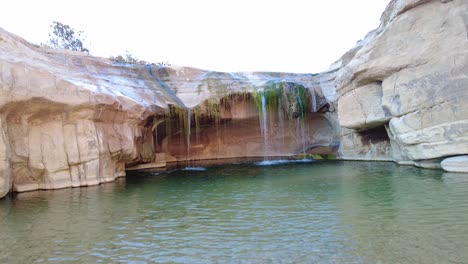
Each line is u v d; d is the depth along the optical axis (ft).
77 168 36.86
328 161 59.11
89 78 44.09
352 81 49.83
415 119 37.99
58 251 16.42
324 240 16.72
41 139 34.78
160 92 59.41
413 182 30.96
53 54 48.26
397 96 40.57
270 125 71.10
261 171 47.47
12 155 32.78
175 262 14.71
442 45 35.83
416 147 38.78
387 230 17.81
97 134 38.75
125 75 56.85
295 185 33.60
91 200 28.66
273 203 25.67
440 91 35.32
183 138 70.33
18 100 31.86
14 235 19.07
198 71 69.31
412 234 16.97
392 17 42.32
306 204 24.81
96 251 16.31
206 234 18.51
